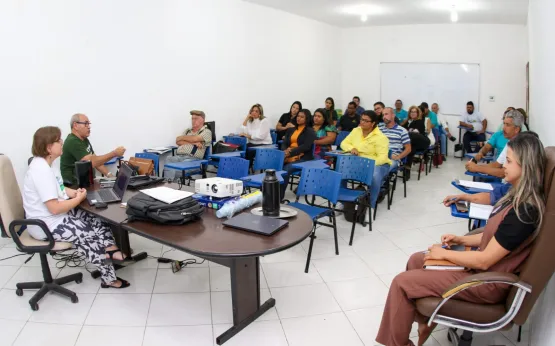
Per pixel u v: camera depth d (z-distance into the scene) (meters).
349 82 9.16
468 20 7.59
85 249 2.58
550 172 1.55
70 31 4.01
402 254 3.31
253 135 6.03
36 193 2.46
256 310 2.38
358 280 2.86
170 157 4.84
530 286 1.53
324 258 3.22
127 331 2.26
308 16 7.43
